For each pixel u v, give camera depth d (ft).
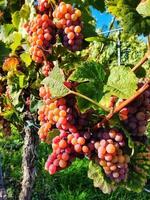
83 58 1.99
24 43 2.12
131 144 1.41
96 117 1.49
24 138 3.24
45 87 1.59
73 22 1.72
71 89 1.50
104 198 4.82
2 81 2.89
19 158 5.63
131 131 1.48
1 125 3.10
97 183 1.52
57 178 5.18
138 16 1.45
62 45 1.79
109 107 1.44
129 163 1.54
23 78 2.47
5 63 2.44
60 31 1.75
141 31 1.45
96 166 1.52
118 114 1.44
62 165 1.52
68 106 1.50
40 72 2.29
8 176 5.03
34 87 2.36
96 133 1.48
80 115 1.48
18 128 3.18
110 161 1.44
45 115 1.61
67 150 1.51
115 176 1.46
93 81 1.41
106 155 1.43
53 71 1.49
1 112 2.90
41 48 1.77
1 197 3.39
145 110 1.46
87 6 1.99
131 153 1.49
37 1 1.93
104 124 1.46
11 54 2.39
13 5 2.36
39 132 1.64
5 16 2.45
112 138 1.45
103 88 1.40
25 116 2.88
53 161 1.53
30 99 2.55
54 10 1.81
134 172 1.55
